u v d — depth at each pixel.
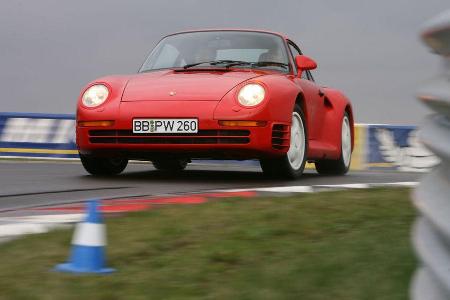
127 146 18.83
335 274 6.99
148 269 7.41
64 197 15.42
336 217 10.34
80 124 19.28
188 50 21.83
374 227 9.66
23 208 13.38
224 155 18.72
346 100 25.08
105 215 10.94
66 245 8.46
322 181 20.72
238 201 12.00
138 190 16.94
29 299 6.37
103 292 6.56
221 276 7.12
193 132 18.33
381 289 6.52
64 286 6.74
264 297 6.39
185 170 27.30
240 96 18.50
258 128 18.30
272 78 19.41
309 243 8.52
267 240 8.70
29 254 8.05
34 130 40.50
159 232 9.02
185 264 7.55
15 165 29.17
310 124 21.78
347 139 25.52
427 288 5.74
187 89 18.89
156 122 18.48
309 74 23.34
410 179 22.84
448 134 5.52
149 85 19.36
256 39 22.05
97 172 21.48
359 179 22.34
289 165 19.83
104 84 19.55
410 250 7.85
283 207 11.18
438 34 5.41
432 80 5.87
